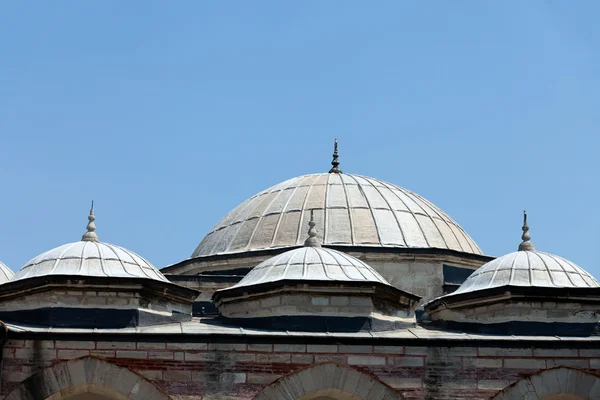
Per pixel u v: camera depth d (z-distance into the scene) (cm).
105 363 4303
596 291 4719
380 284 4666
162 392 4300
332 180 6369
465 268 5966
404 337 4462
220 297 4775
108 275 4606
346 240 5950
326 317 4612
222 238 6238
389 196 6306
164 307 4684
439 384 4416
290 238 5975
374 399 4378
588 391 4478
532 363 4481
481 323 4775
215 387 4325
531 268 4891
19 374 4253
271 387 4344
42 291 4525
